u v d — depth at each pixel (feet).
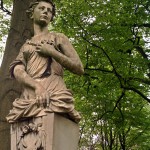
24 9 23.31
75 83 44.21
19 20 23.11
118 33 40.55
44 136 12.16
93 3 40.55
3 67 22.02
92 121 49.42
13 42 22.63
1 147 20.33
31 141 12.24
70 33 40.98
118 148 68.18
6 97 21.02
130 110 47.78
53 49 13.29
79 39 41.16
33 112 12.45
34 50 13.60
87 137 67.92
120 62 41.45
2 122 20.67
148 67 42.32
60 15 41.16
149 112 54.75
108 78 42.60
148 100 43.14
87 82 44.45
